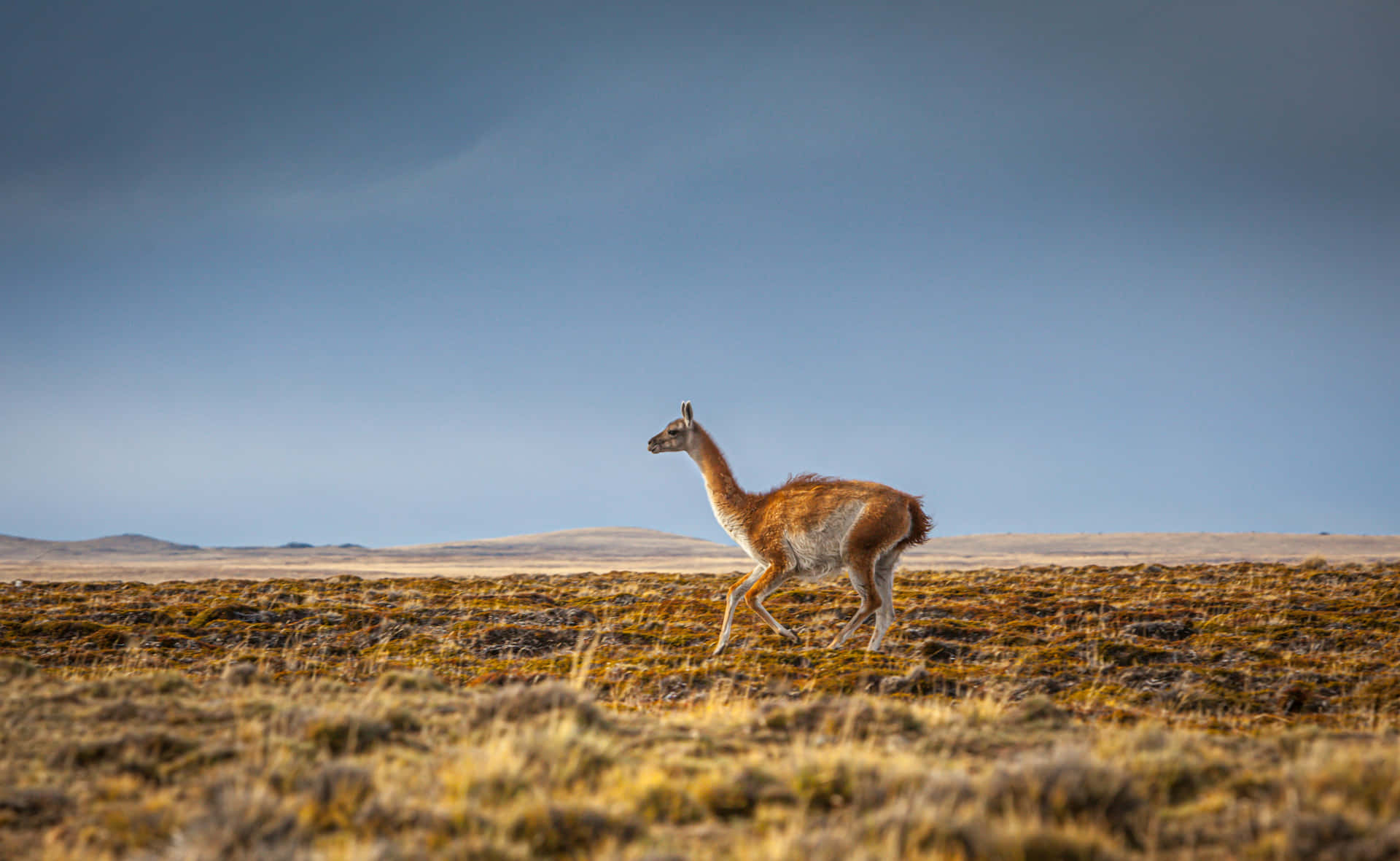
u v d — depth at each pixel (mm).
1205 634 74688
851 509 67875
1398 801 25297
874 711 37781
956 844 22594
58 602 97625
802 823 25141
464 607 95312
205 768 30328
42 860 23391
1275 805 26516
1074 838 22594
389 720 35625
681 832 25125
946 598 101500
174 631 75750
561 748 30312
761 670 60312
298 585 119438
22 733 33906
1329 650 68688
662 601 104562
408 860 21859
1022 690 55625
